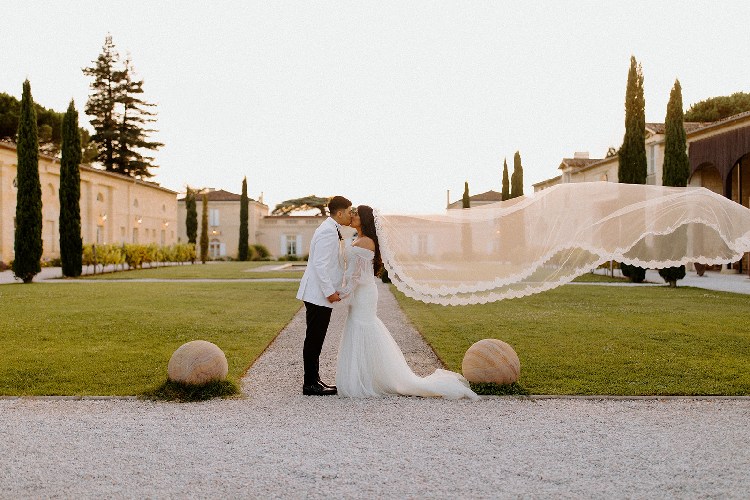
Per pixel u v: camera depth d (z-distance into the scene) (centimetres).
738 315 1093
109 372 632
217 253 5391
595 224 549
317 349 565
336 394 562
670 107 1891
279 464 377
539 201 550
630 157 2061
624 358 707
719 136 2320
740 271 2544
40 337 845
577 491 335
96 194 3666
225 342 822
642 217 547
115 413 493
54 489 337
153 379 603
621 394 552
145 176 5519
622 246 549
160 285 1864
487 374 566
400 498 325
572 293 1583
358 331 559
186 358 557
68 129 2262
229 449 405
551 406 515
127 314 1099
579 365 671
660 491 335
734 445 413
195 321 1016
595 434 438
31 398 534
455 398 543
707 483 346
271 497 327
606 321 1026
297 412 499
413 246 559
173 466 374
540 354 735
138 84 5428
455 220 557
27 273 1986
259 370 666
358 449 405
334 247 567
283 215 5934
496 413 495
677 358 706
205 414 492
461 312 1185
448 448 408
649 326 960
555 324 994
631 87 2062
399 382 557
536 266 550
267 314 1133
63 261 2269
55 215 3219
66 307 1211
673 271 1789
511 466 374
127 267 3319
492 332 912
